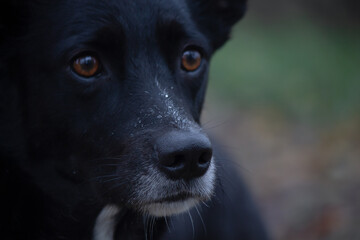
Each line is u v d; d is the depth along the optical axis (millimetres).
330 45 13461
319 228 5875
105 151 3350
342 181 6504
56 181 3561
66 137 3432
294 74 11562
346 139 7797
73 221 3691
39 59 3396
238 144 8750
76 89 3336
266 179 7262
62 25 3379
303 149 8180
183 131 3076
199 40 3697
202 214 4898
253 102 10930
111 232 3873
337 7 16219
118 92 3355
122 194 3301
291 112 9914
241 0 4496
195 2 4219
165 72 3457
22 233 3586
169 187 3189
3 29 3471
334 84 10547
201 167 3139
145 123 3221
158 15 3484
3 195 3525
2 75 3492
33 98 3434
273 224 6137
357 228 5652
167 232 4121
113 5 3418
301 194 6488
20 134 3516
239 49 14016
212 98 11258
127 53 3391
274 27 16594
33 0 3471
